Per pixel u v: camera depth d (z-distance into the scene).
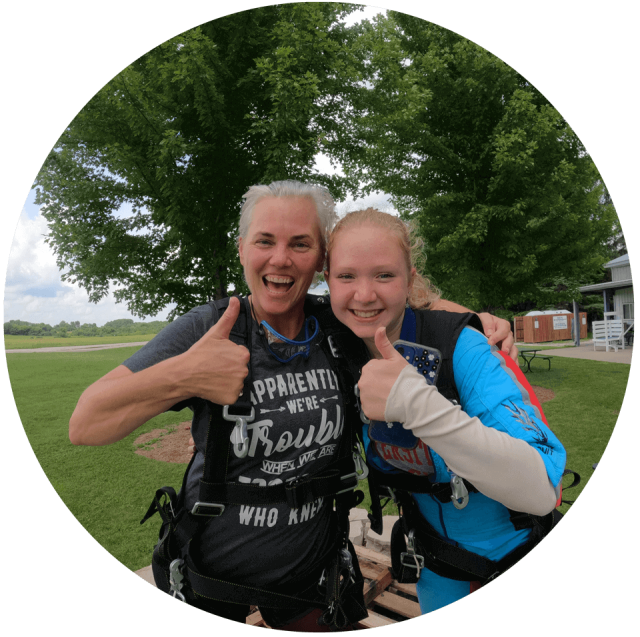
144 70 3.77
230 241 3.78
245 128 3.74
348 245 1.17
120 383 1.10
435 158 3.84
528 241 3.66
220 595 1.28
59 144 3.84
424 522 1.49
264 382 1.21
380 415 1.10
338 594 1.36
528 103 3.62
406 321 1.35
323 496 1.28
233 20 3.54
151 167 3.77
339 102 3.77
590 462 2.74
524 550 1.38
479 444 1.02
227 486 1.20
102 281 3.82
